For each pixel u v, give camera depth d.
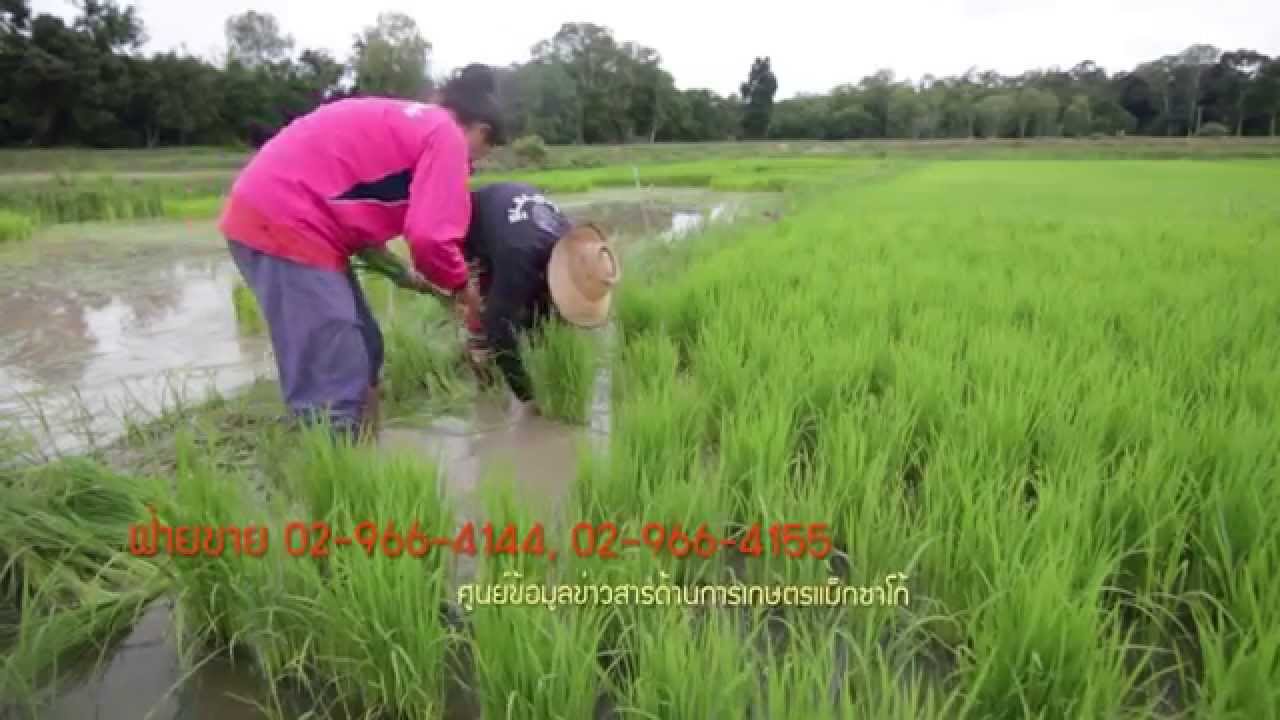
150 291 8.11
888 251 7.89
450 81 3.93
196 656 2.47
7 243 12.06
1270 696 1.83
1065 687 2.04
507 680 2.08
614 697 2.28
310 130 3.53
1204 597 2.54
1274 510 2.57
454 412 4.45
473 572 2.79
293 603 2.36
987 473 2.90
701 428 3.60
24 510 2.82
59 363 5.42
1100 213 11.92
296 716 2.23
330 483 2.85
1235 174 25.38
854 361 4.10
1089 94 89.56
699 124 82.81
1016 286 5.87
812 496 2.76
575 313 4.05
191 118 50.09
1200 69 86.06
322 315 3.55
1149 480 2.75
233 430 4.09
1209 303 5.24
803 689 1.88
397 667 2.12
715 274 6.28
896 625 2.50
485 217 4.11
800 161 42.00
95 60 47.03
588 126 73.94
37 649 2.27
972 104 85.00
